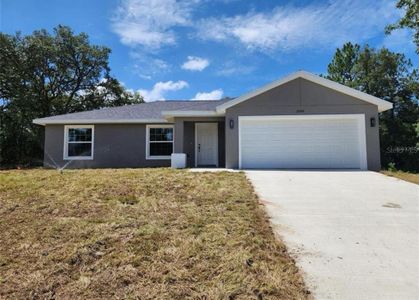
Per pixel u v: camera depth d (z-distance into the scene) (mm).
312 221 5387
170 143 15961
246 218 5316
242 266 3654
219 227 4836
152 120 15586
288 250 4188
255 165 12414
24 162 21672
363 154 11953
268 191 7613
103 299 3125
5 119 22891
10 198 6379
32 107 25609
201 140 15594
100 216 5324
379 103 12000
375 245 4371
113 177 8742
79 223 4973
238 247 4137
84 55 29562
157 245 4199
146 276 3492
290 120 12438
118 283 3379
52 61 28016
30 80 27156
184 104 18219
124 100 32969
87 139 16109
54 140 16109
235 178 8977
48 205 5926
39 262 3826
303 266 3740
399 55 29125
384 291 3207
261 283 3340
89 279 3461
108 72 31344
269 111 12398
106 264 3744
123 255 3939
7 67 25594
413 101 28406
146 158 15852
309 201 6699
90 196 6543
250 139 12539
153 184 7777
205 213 5535
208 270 3592
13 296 3199
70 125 16078
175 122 13891
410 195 7285
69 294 3219
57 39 28453
